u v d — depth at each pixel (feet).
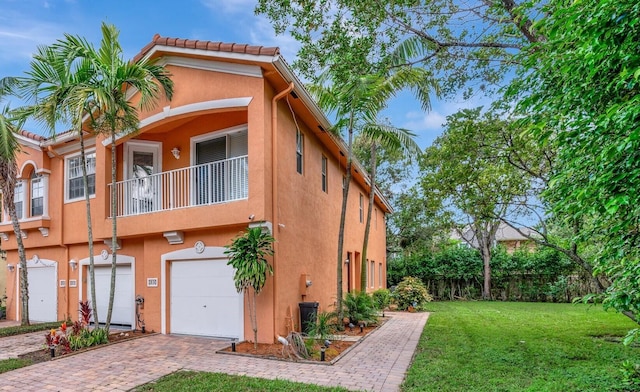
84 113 30.86
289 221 32.50
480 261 74.38
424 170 38.11
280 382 19.33
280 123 31.55
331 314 32.45
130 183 36.04
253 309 29.22
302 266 34.96
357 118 36.40
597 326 36.27
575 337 30.50
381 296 49.55
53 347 26.16
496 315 45.75
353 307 36.91
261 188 28.48
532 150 26.73
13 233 46.83
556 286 66.80
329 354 25.26
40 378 20.99
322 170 43.45
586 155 12.62
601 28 10.34
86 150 40.88
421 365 22.21
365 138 42.42
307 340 26.94
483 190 29.84
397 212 89.81
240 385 19.01
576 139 12.69
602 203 11.67
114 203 30.37
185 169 33.47
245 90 29.66
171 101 32.22
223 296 31.42
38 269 45.01
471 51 29.14
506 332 33.19
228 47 28.86
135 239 36.60
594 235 15.08
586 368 21.12
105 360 24.31
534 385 18.19
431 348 26.71
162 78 31.09
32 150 44.21
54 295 43.01
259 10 27.17
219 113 34.01
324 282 41.45
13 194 40.52
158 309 33.71
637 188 10.41
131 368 22.45
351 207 54.24
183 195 35.17
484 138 29.12
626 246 12.53
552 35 12.50
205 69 31.07
